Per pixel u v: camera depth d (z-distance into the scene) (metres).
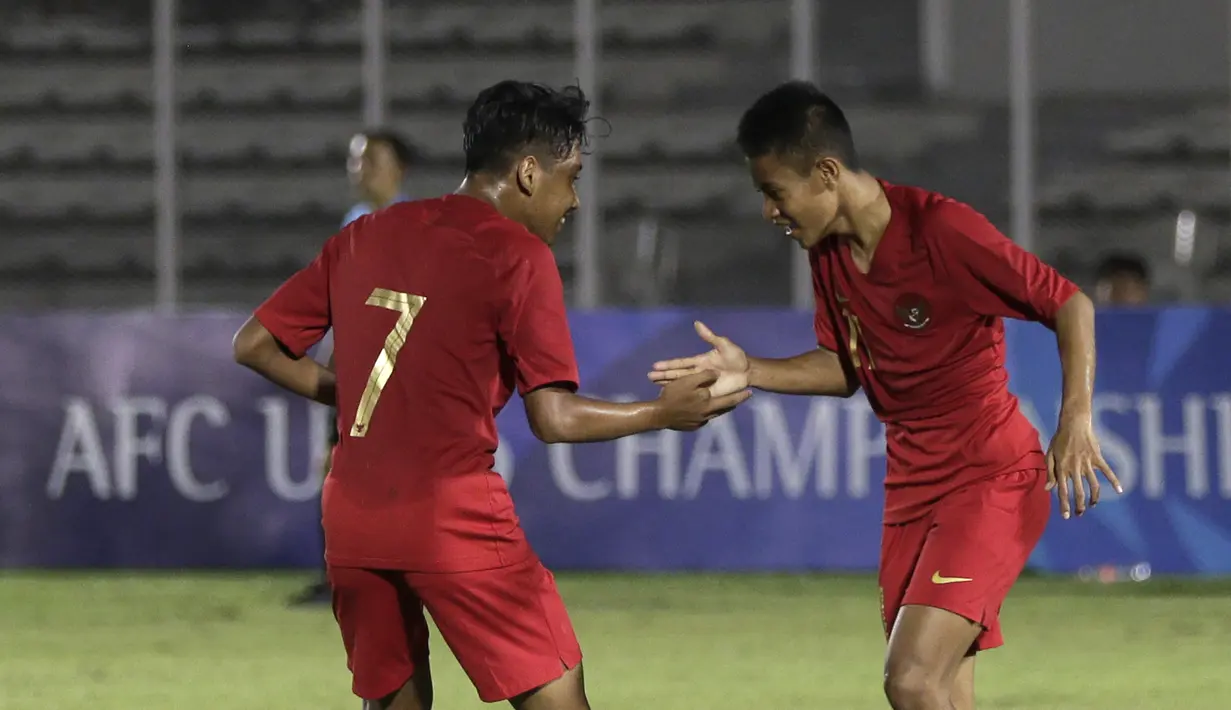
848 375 15.03
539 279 12.16
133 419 33.88
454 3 57.94
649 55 56.69
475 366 12.18
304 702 20.73
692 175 54.25
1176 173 53.84
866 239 13.95
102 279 54.22
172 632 26.98
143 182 55.84
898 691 12.95
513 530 12.39
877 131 54.06
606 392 33.00
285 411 33.69
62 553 33.97
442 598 12.23
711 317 32.97
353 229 12.93
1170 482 32.19
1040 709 19.97
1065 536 32.59
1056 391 32.12
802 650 24.83
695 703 20.52
